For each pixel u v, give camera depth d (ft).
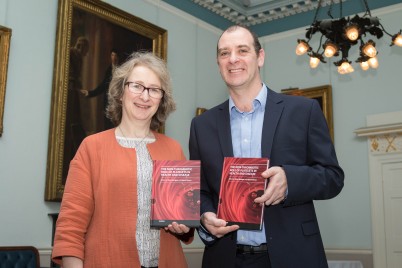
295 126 8.54
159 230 7.95
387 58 29.60
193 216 7.64
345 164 30.27
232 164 8.04
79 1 23.95
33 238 21.16
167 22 30.48
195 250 29.55
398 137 28.40
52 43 22.99
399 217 27.94
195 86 32.01
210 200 9.11
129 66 8.48
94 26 24.85
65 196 7.84
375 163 29.09
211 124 9.37
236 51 8.83
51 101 22.33
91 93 24.27
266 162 7.86
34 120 21.80
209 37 33.78
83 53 24.08
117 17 26.18
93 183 7.90
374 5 30.50
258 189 7.77
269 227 8.06
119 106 8.83
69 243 7.47
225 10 34.27
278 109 8.79
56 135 22.08
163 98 8.75
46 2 23.00
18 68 21.43
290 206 8.20
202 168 9.23
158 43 28.76
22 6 21.93
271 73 34.50
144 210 7.86
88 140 8.23
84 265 7.54
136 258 7.45
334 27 20.62
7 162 20.56
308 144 8.50
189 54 31.89
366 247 28.84
